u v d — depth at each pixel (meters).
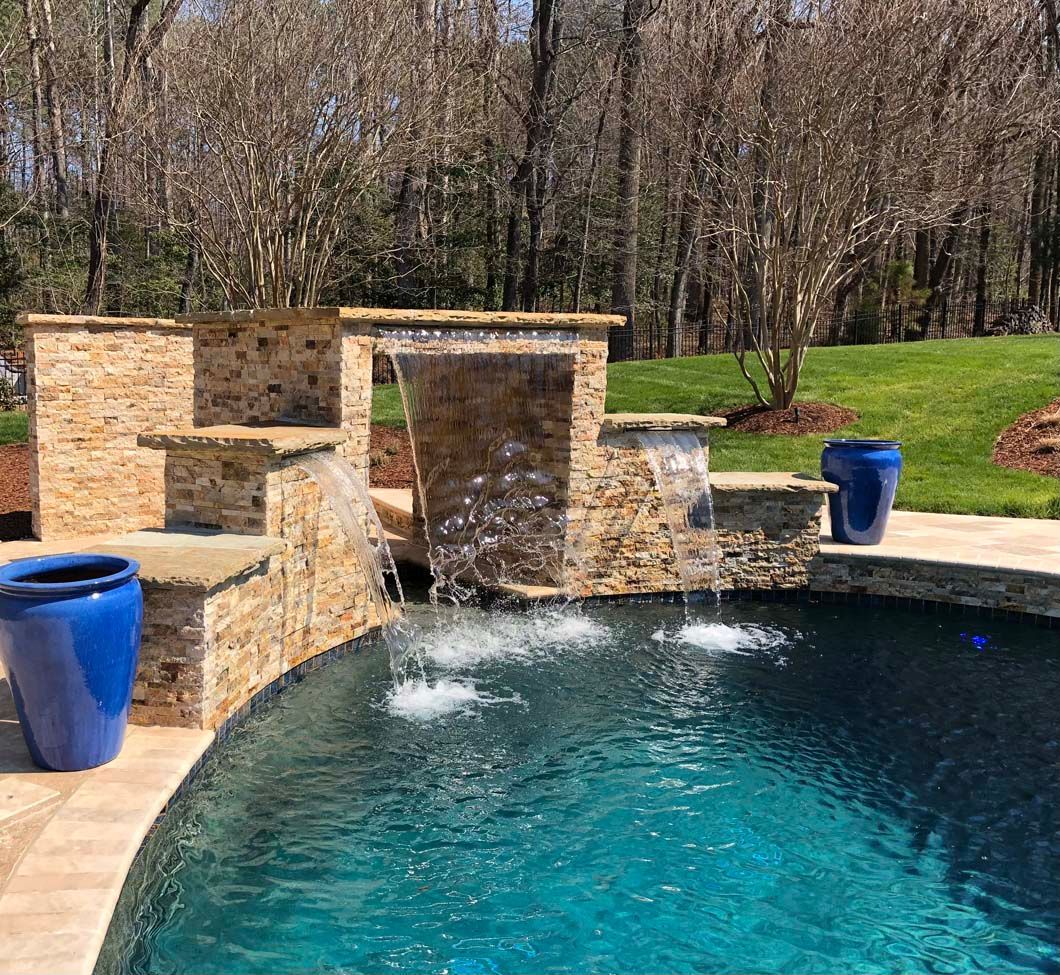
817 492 9.24
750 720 6.38
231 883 4.32
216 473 6.35
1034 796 5.39
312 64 12.41
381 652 7.50
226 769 5.38
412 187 20.48
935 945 4.07
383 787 5.28
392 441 14.91
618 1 21.73
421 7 14.27
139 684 5.29
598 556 8.98
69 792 4.41
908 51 12.09
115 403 10.46
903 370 16.73
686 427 9.12
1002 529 10.48
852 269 14.44
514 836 4.84
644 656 7.61
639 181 23.67
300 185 13.44
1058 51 18.45
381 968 3.81
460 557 9.57
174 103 13.37
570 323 8.24
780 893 4.43
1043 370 15.80
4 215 21.23
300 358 7.30
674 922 4.19
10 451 14.22
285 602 6.51
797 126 12.91
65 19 19.81
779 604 9.33
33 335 9.77
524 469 8.96
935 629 8.50
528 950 3.96
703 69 13.35
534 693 6.75
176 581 5.09
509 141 21.70
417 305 23.20
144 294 21.34
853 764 5.75
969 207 16.05
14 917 3.39
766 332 14.90
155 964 3.75
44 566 4.78
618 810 5.14
